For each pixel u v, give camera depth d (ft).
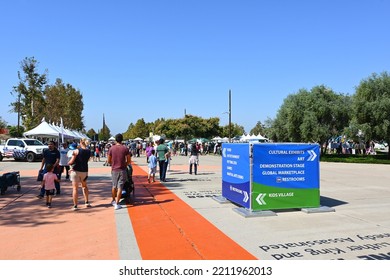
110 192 36.91
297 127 120.98
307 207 26.94
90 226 22.44
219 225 22.59
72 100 203.31
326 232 20.84
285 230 21.30
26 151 93.30
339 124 118.01
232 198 29.27
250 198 25.70
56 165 34.35
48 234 20.58
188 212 26.66
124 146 28.68
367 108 102.68
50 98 180.55
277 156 26.30
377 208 28.19
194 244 18.60
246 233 20.66
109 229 21.70
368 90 104.32
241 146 27.43
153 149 46.80
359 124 104.53
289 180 26.53
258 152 25.89
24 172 60.08
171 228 21.89
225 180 31.12
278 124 131.13
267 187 26.02
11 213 26.32
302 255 16.81
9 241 19.20
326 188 40.50
